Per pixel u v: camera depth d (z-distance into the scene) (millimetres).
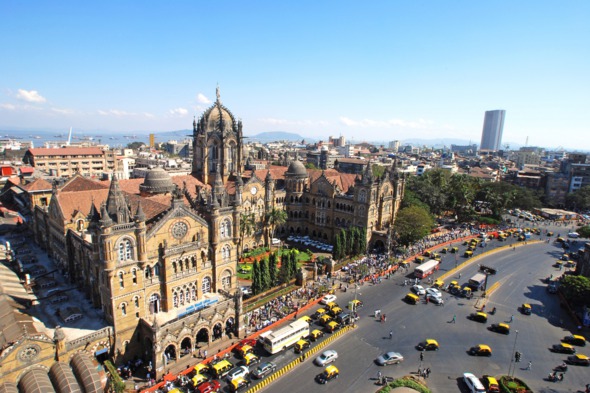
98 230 58625
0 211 123625
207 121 114250
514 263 114062
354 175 140875
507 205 174625
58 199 80000
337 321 75750
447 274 102562
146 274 64625
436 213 163750
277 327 73562
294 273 91625
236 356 64500
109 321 61812
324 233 128375
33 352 51625
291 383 57781
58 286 76312
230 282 78750
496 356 66312
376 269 103000
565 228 160625
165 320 63844
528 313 82188
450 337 72062
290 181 130875
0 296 66188
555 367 63781
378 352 66500
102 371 55688
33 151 195750
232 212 76500
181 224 68188
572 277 84500
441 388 57500
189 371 59688
